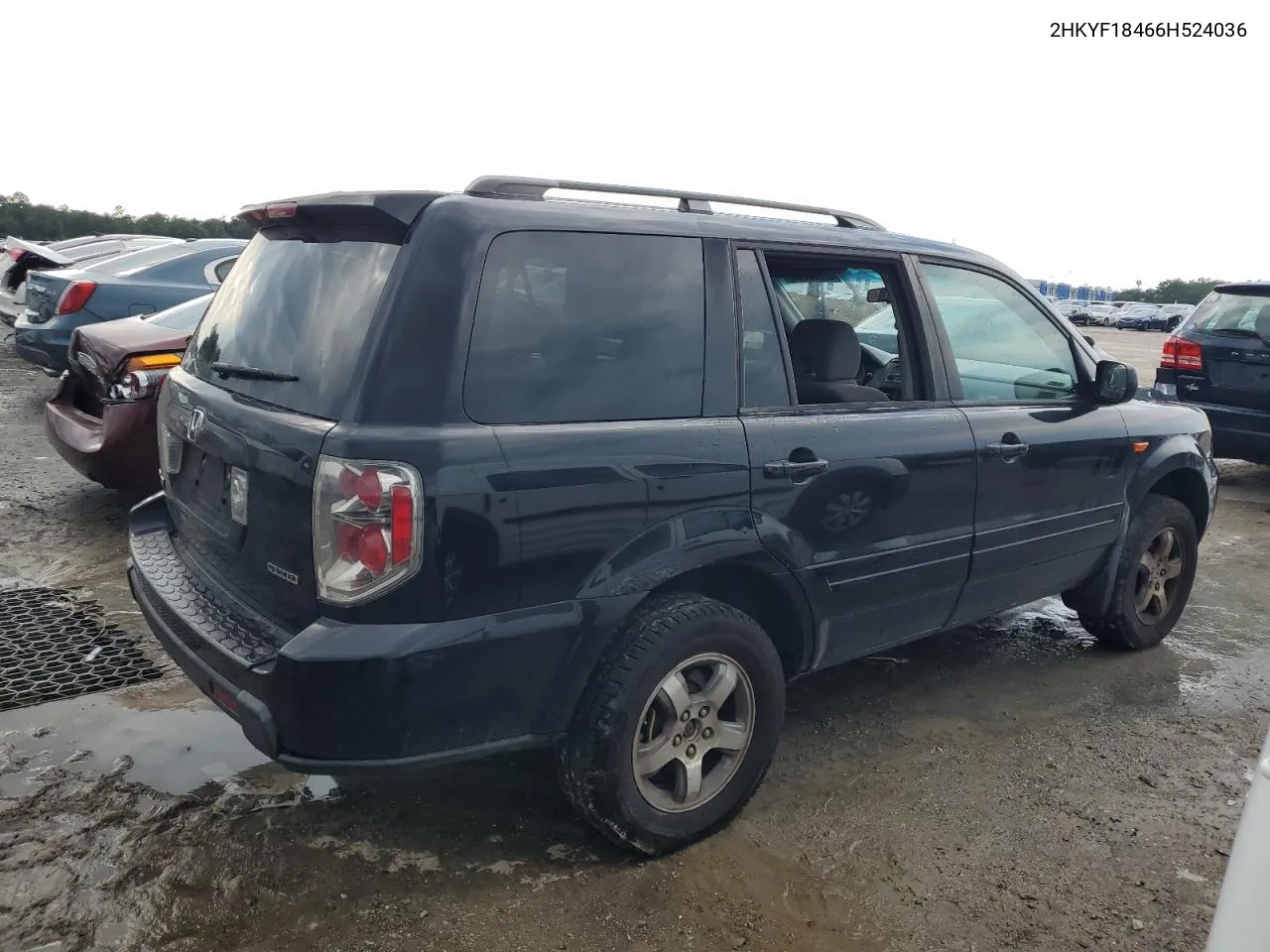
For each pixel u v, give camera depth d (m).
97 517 5.80
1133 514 4.48
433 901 2.63
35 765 3.19
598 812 2.72
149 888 2.62
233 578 2.75
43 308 8.63
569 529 2.51
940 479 3.45
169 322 6.07
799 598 3.09
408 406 2.32
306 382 2.51
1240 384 7.87
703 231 2.96
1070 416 4.06
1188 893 2.83
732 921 2.61
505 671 2.45
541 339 2.55
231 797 3.06
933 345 3.58
